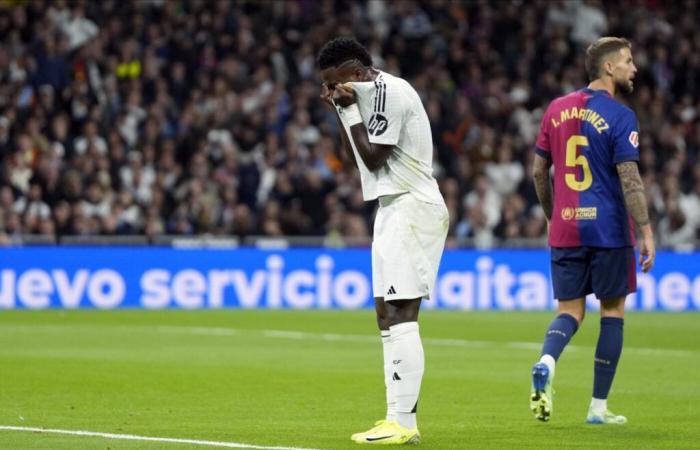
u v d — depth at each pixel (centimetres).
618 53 2983
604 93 2973
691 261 8206
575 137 2961
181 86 9000
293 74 9450
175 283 7750
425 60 9694
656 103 9594
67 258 7612
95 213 7850
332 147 8812
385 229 2664
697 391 3697
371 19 9925
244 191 8325
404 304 2645
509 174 8938
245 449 2473
